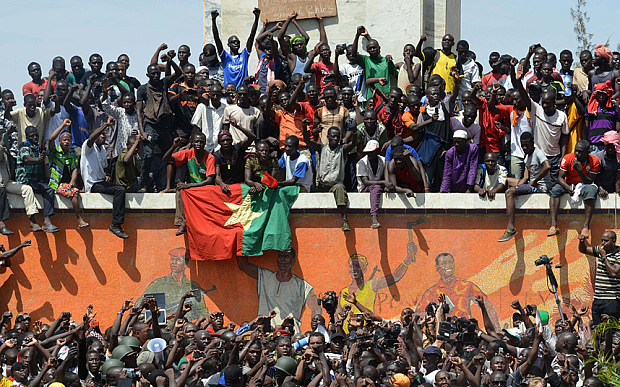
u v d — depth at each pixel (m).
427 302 27.28
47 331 23.92
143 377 19.78
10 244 28.58
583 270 26.84
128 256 28.30
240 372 19.58
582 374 22.14
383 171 27.52
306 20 32.03
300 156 27.45
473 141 27.69
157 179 28.88
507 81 29.97
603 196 26.53
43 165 28.39
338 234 27.59
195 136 27.55
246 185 27.45
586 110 27.33
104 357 22.20
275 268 27.77
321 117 27.81
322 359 20.44
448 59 29.94
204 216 27.45
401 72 30.06
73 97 29.81
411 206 27.20
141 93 28.80
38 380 20.14
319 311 27.55
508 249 27.11
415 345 22.69
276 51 29.89
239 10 32.59
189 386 19.72
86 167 28.22
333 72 29.14
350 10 31.86
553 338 22.80
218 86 28.56
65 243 28.48
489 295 27.14
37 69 31.25
